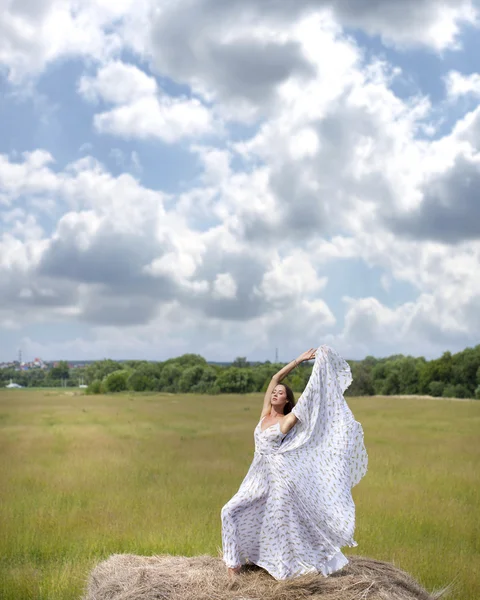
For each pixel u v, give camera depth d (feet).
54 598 28.68
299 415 23.65
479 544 38.42
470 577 31.37
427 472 64.59
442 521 43.60
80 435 105.70
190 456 79.51
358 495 52.54
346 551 36.19
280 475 22.65
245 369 384.88
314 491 22.76
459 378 334.24
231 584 20.51
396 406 195.52
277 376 24.88
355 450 24.09
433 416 150.71
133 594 19.85
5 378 490.90
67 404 210.59
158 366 412.57
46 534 39.55
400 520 43.80
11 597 29.37
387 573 22.54
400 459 74.49
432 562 33.86
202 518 43.98
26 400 235.81
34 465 70.03
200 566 23.02
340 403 24.45
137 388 390.42
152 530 40.42
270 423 23.90
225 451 84.69
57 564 33.94
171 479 61.57
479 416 150.92
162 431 115.03
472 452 82.07
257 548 22.47
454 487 56.80
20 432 110.22
